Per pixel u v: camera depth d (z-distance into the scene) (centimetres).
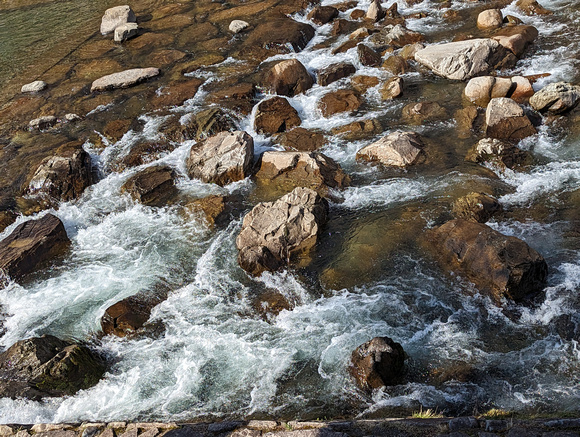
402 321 673
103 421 579
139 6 1942
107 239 906
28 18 1953
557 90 1013
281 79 1245
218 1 1883
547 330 631
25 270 836
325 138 1076
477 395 561
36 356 639
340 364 621
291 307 718
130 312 724
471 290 695
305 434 490
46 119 1230
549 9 1453
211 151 1022
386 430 480
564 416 504
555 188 861
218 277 788
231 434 504
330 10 1644
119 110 1263
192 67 1422
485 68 1201
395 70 1271
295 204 849
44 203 1005
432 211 848
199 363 650
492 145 941
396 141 989
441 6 1614
